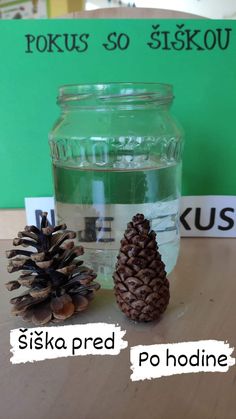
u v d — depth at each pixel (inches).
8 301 8.9
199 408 5.9
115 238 9.7
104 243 9.8
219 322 7.9
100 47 11.1
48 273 8.0
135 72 11.3
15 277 10.0
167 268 9.9
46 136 11.8
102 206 9.6
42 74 11.3
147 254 7.5
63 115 9.9
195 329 7.7
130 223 7.7
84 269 8.5
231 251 11.4
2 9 23.6
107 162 9.8
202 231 12.2
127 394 6.2
